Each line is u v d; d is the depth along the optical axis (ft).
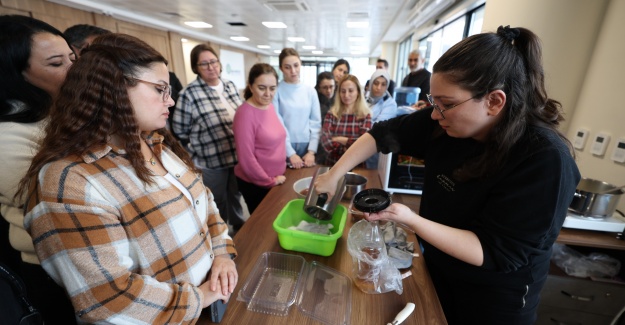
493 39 2.00
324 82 10.39
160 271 1.97
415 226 2.30
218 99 6.70
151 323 1.79
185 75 23.93
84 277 1.60
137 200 1.83
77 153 1.68
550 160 1.98
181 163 2.42
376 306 2.38
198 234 2.26
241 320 2.24
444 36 15.03
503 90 2.00
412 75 12.85
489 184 2.25
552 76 5.15
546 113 2.17
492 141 2.21
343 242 3.25
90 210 1.60
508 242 2.11
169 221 1.98
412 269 2.85
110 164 1.78
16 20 2.43
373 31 22.97
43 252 1.61
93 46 1.74
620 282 4.03
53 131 1.70
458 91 2.02
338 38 27.37
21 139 2.28
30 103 2.41
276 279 2.70
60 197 1.56
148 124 1.92
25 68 2.50
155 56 1.88
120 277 1.68
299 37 26.89
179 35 22.81
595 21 4.69
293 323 2.22
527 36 2.04
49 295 2.77
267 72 5.17
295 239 3.03
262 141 5.41
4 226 3.41
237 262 2.92
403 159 4.57
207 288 2.19
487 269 2.25
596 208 3.81
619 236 3.81
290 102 7.29
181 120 6.61
